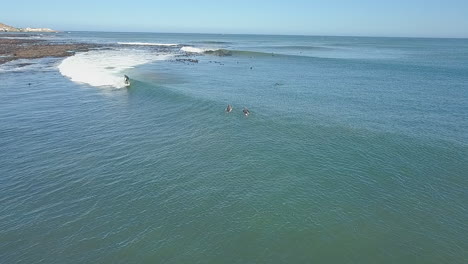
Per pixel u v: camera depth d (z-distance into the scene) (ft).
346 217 39.58
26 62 167.12
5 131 64.95
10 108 80.79
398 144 62.08
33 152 55.52
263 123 72.95
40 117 74.23
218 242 34.86
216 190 44.50
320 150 58.70
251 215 39.32
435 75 152.46
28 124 69.36
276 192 44.34
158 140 61.82
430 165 53.72
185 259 32.48
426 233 37.29
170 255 32.91
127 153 55.77
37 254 32.71
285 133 67.00
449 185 47.57
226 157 54.85
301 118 77.46
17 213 38.96
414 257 33.78
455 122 76.54
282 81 131.85
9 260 31.89
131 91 99.45
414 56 263.49
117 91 99.76
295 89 114.73
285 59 219.82
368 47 403.34
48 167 50.26
